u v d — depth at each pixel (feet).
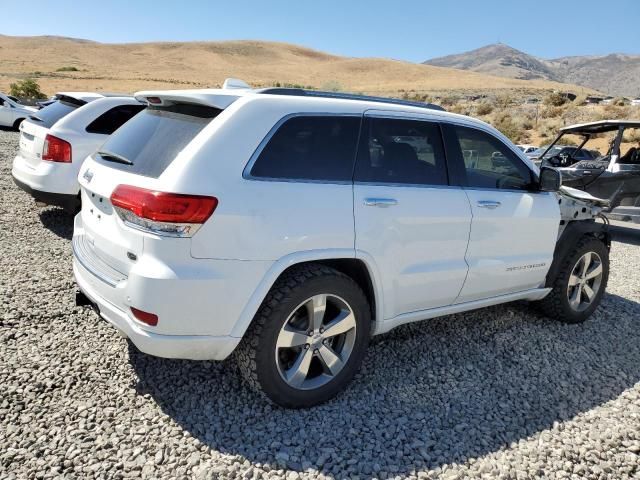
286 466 9.29
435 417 11.00
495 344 14.65
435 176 12.62
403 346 14.15
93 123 21.90
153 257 9.32
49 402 10.56
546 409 11.57
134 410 10.55
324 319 11.50
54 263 18.42
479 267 13.25
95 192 10.73
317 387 11.00
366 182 11.37
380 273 11.46
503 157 14.30
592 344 15.12
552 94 164.25
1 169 35.91
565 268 15.69
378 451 9.84
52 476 8.68
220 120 10.01
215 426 10.19
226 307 9.70
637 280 22.15
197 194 9.26
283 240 10.05
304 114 10.83
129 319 9.66
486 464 9.62
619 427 11.01
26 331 13.34
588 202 17.04
